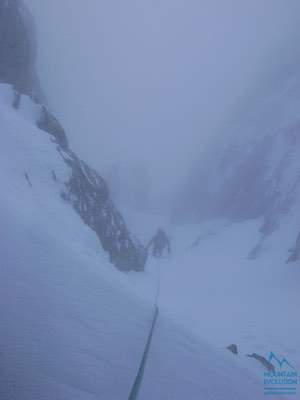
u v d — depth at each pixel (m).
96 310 3.37
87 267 4.23
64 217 12.74
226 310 16.69
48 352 2.58
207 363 3.73
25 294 3.02
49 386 2.34
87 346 2.82
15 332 2.63
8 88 19.77
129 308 3.87
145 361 2.76
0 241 3.63
